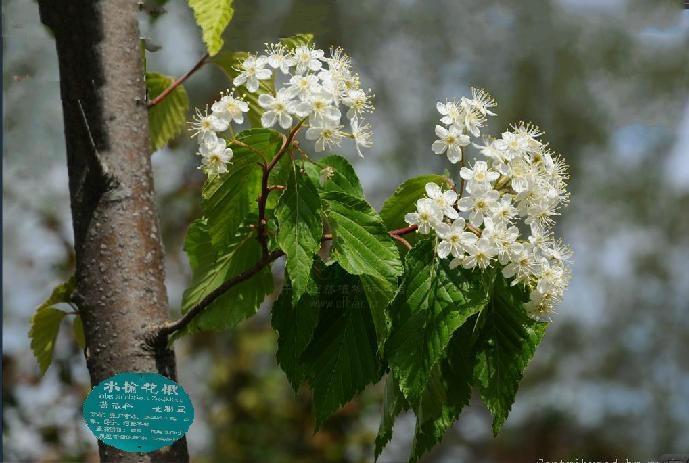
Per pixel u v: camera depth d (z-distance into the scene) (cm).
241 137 69
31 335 75
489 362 70
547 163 71
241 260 72
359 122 71
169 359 70
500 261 69
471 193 69
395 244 69
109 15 71
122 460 68
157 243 70
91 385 69
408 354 68
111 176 69
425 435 70
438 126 70
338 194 69
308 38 73
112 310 69
